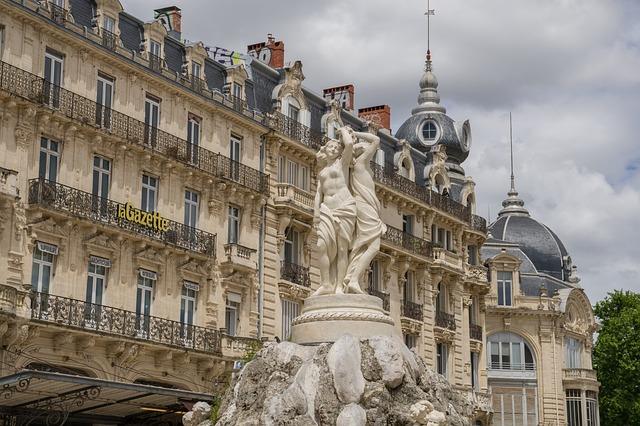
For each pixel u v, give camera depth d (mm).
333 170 17312
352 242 17141
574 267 82312
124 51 38781
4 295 32406
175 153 40438
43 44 35625
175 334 39281
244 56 47250
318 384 15141
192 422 17969
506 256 74688
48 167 35625
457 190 64375
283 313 45688
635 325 71875
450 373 58469
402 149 57781
